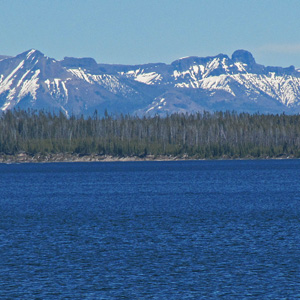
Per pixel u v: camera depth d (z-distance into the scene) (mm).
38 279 158125
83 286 151500
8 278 159000
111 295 143625
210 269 168500
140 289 148625
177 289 148625
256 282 154500
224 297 142000
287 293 144875
